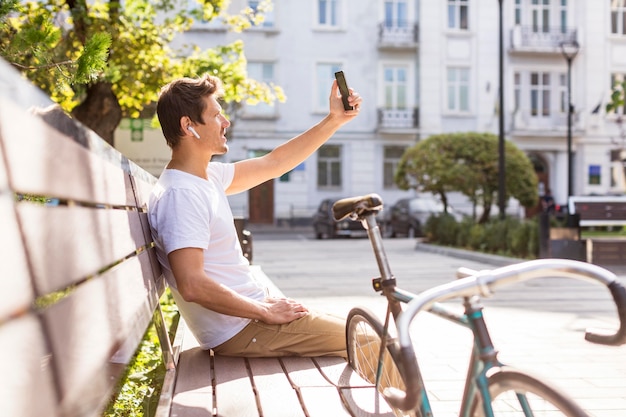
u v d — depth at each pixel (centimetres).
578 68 3269
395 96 3216
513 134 3219
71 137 168
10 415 97
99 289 169
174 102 283
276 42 3120
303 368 274
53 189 140
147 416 319
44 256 127
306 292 960
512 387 182
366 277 1176
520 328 661
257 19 849
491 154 2169
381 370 255
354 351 282
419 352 548
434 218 2027
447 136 2209
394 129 3152
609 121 3269
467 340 591
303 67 3150
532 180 2202
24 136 125
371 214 251
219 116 290
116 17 757
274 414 216
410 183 2325
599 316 731
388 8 3200
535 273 180
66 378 125
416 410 218
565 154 3297
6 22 351
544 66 3256
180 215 267
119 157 254
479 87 3222
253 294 295
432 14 3188
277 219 3155
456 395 425
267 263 1488
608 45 3275
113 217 213
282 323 286
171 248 265
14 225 114
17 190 118
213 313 288
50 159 141
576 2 3256
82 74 325
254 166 348
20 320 110
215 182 316
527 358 530
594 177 3275
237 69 799
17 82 124
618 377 468
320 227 2591
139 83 776
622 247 1291
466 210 3170
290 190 3167
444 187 2180
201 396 235
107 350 162
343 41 3172
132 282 222
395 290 244
